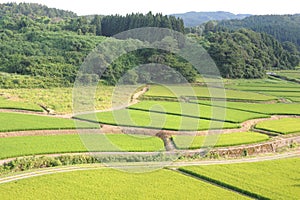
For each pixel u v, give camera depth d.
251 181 42.22
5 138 54.19
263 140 61.69
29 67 109.31
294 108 93.88
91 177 40.66
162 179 41.22
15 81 99.50
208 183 41.34
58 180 39.53
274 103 101.12
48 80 103.19
